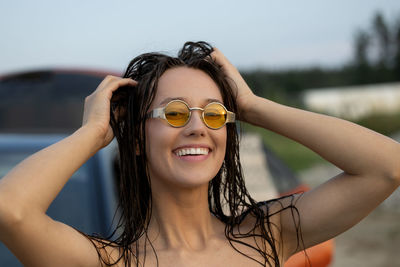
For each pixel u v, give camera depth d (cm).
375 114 1831
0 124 425
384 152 166
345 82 3173
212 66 177
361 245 571
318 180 988
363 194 167
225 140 169
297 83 2933
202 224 171
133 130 172
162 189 169
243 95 186
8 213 136
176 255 164
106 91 169
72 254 147
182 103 164
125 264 159
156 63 177
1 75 435
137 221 170
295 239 180
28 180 142
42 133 296
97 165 252
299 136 175
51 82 427
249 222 183
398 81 3192
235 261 168
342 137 169
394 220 674
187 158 163
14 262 216
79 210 234
